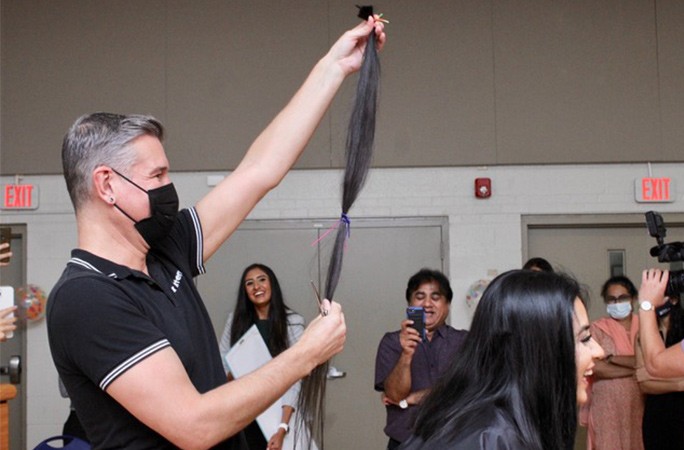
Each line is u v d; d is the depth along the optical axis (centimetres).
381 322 597
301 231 602
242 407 141
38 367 599
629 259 604
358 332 597
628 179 598
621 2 605
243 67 611
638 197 594
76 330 142
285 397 432
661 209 597
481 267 596
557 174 600
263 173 182
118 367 140
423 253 599
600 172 599
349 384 594
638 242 604
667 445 407
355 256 600
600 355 162
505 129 600
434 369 391
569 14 605
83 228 154
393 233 601
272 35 612
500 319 156
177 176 608
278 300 493
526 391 152
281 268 601
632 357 469
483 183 594
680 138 596
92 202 153
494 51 604
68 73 615
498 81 602
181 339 153
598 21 604
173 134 607
